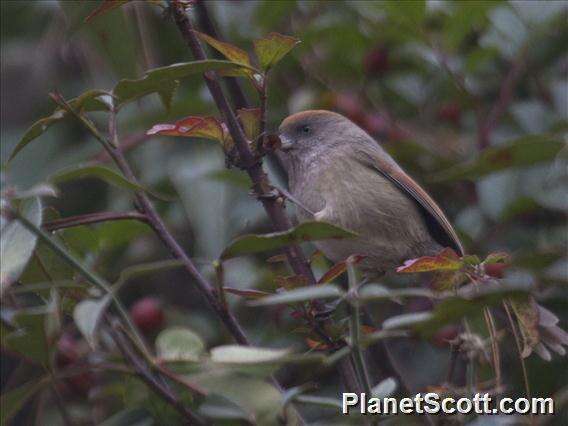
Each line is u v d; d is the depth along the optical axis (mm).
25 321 5801
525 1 10266
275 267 10633
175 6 6984
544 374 9906
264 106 7039
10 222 6117
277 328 9984
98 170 6645
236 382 5906
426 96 11188
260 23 10961
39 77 11883
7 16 12188
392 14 10578
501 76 11250
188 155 10867
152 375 6391
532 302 6691
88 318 5562
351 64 11312
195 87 11555
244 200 10461
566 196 9789
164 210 11016
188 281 11320
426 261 6758
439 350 10398
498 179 9797
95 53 10844
